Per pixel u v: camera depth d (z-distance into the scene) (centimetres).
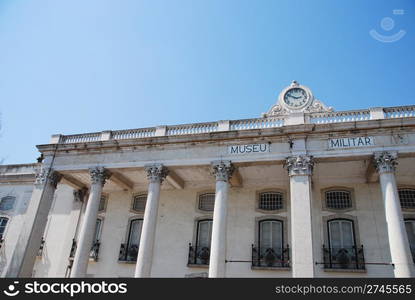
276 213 2148
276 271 1980
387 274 1833
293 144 1850
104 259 2369
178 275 2162
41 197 2198
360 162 1927
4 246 2633
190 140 2030
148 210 1930
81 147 2242
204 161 1967
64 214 2655
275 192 2231
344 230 2017
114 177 2305
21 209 2747
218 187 1870
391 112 1841
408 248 1509
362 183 2088
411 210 1955
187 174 2259
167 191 2447
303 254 1593
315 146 1823
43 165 2309
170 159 2044
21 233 2112
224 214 1798
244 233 2141
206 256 2150
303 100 2170
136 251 2316
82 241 1962
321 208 2083
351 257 1905
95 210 2059
